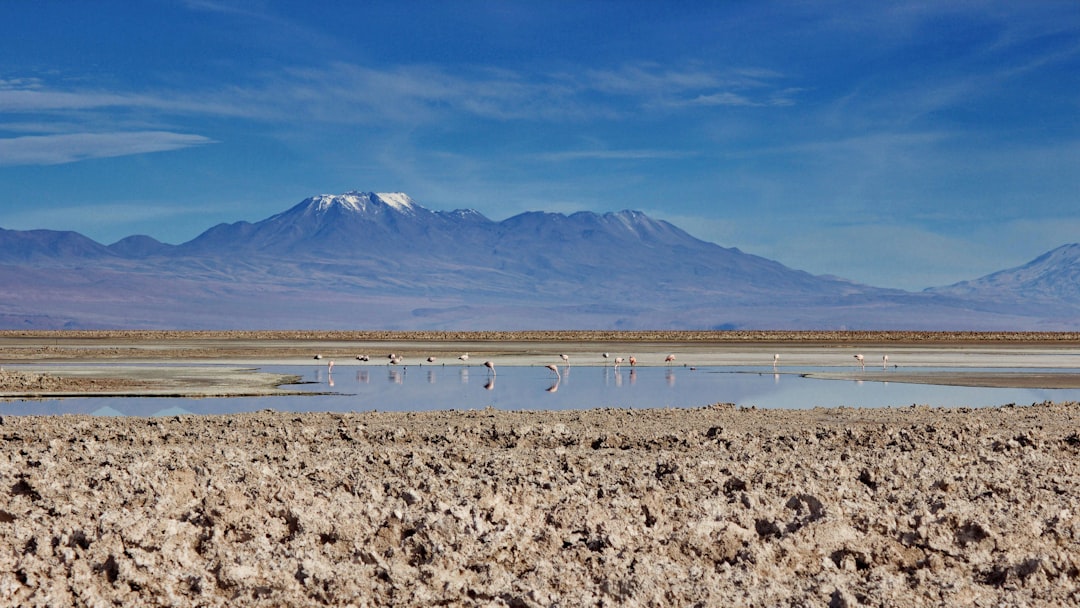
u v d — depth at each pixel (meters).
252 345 92.88
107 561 11.62
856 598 10.80
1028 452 19.98
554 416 28.64
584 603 10.56
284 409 34.78
